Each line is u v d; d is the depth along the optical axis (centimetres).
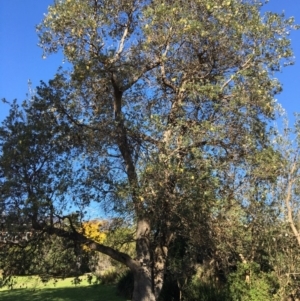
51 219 983
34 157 984
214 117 1027
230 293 1440
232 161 1023
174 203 967
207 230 1052
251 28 1041
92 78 1058
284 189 1152
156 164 943
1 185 955
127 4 1121
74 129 1057
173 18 1003
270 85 1057
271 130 1098
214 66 1091
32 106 1054
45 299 2147
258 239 1276
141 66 1108
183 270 1312
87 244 1057
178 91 1077
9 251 1046
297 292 1249
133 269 1059
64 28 1055
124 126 1029
